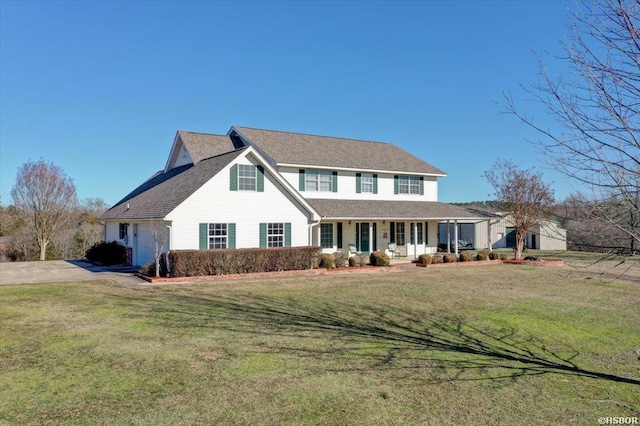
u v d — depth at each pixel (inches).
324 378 254.7
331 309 453.1
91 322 389.4
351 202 1032.2
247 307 461.4
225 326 375.6
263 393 233.1
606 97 162.1
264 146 1005.8
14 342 326.0
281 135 1112.2
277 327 372.8
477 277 743.7
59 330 360.8
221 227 769.6
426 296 539.8
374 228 1096.8
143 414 207.9
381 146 1272.1
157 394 231.3
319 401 223.5
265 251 754.2
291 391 235.9
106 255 949.8
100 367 272.1
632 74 156.5
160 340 331.3
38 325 378.3
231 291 573.6
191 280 675.4
